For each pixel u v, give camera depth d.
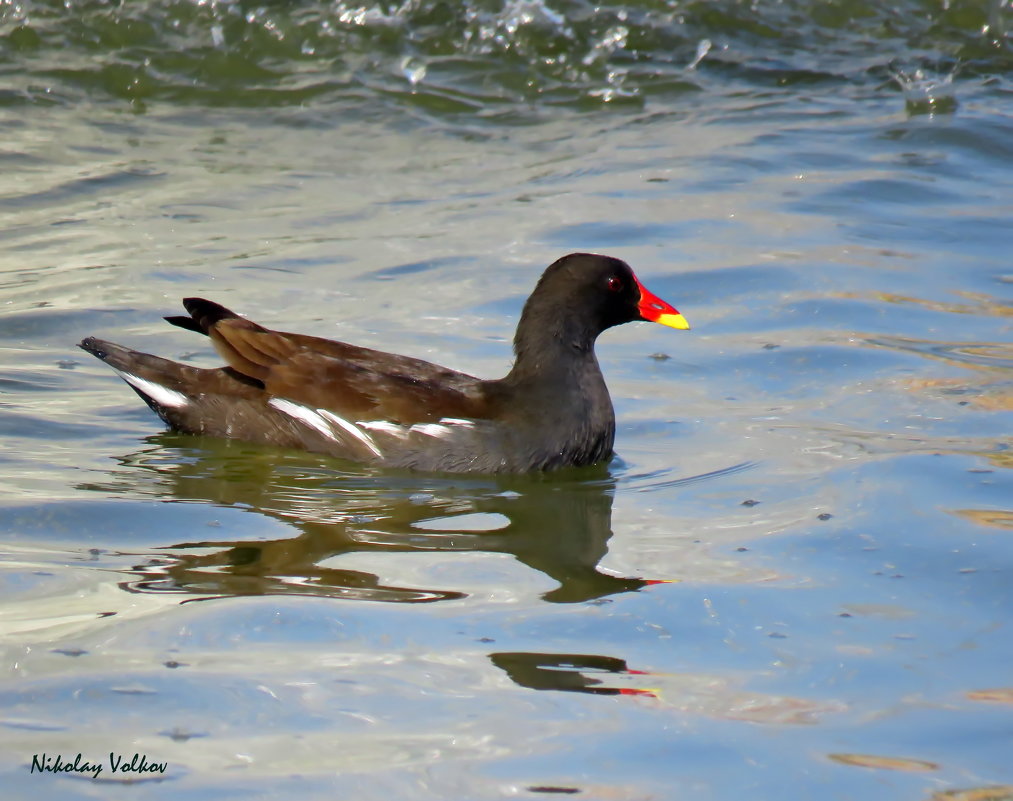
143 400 13.66
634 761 7.34
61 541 10.25
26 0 24.81
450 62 24.44
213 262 17.30
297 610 9.05
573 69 24.45
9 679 7.98
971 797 7.02
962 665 8.45
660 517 11.16
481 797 6.96
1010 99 23.64
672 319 12.97
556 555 10.29
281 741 7.42
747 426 13.14
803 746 7.51
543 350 12.73
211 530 10.59
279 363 12.80
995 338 15.09
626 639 8.80
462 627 8.91
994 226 18.58
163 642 8.51
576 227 18.52
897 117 23.02
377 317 15.62
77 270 16.95
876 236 18.27
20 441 12.49
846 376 14.23
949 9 26.03
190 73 23.86
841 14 26.06
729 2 25.89
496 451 12.34
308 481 11.96
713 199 19.61
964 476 11.59
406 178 20.61
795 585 9.66
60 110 22.61
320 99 23.41
